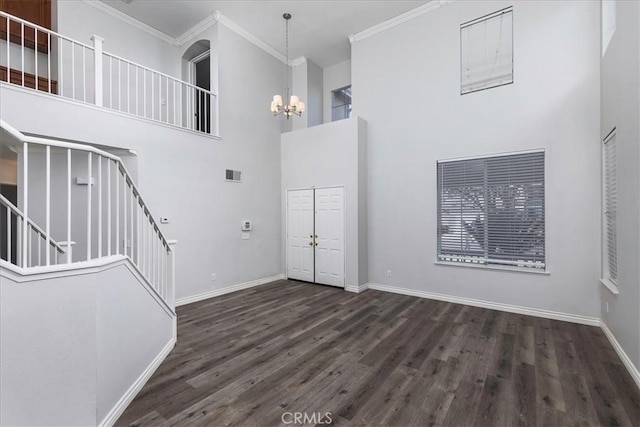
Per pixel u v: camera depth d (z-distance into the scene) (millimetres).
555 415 2152
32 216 3953
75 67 4883
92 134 3885
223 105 5574
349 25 5773
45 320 1679
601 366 2822
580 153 3920
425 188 5168
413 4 5164
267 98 6516
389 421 2090
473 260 4719
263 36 6160
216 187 5426
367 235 5840
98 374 1909
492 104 4547
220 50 5516
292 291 5625
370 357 3020
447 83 4961
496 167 4520
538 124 4191
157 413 2170
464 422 2080
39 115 3428
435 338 3484
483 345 3289
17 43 4324
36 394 1654
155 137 4570
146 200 4449
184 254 4898
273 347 3254
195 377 2646
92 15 5082
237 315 4301
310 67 7125
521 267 4324
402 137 5430
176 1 5109
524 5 4301
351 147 5672
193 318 4180
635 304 2602
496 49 4523
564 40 4035
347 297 5203
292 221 6578
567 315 4004
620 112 2945
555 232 4082
